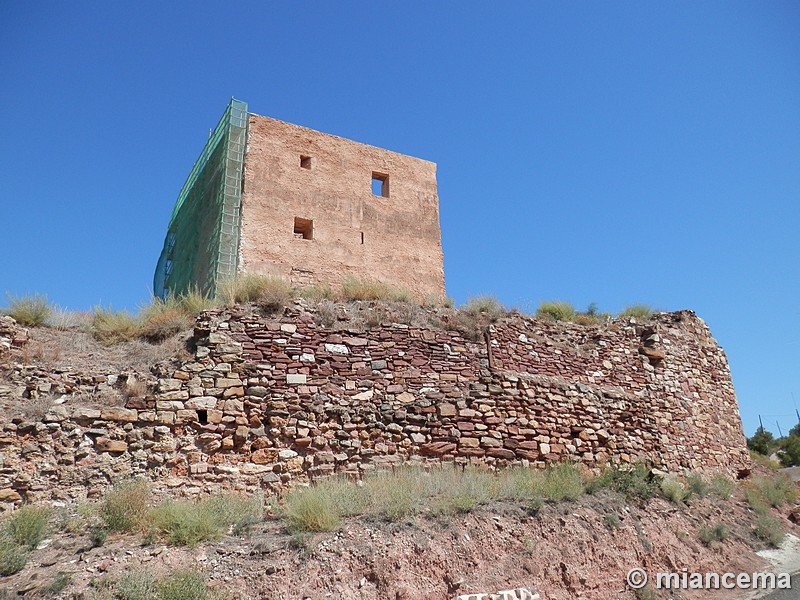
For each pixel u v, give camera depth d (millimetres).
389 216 21406
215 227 18641
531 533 9867
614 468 13719
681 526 12164
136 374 11039
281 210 19156
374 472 11461
